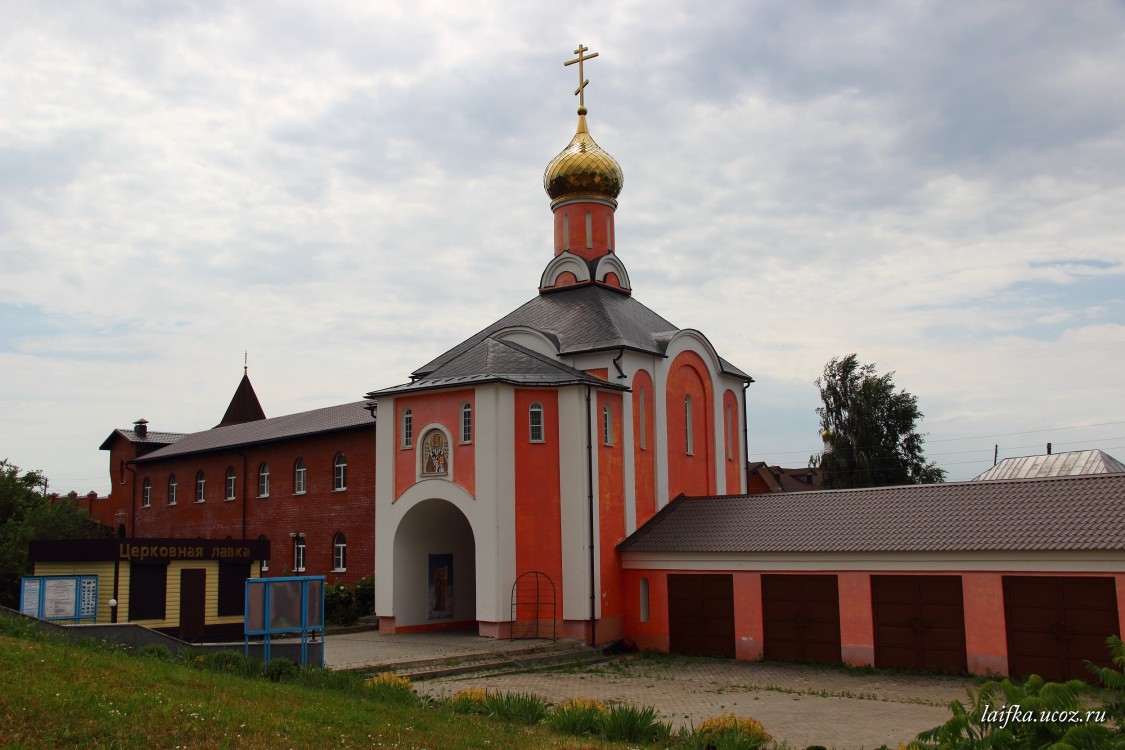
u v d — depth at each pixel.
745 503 31.03
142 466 53.31
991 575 23.78
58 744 10.72
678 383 35.44
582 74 39.78
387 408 31.86
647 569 29.98
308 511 41.06
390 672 23.31
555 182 38.81
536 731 15.55
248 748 11.57
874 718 19.03
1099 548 22.20
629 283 39.28
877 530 26.36
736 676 24.66
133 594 26.62
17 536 36.03
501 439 29.47
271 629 20.42
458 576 33.19
